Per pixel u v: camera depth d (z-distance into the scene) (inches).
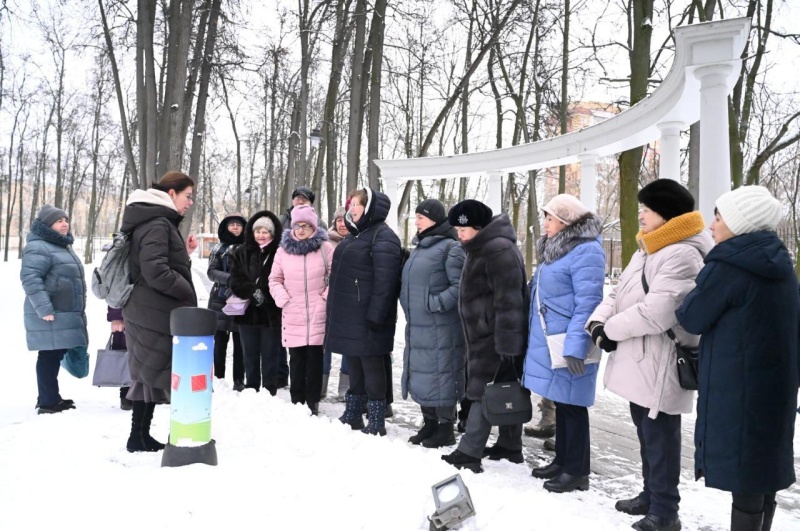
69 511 97.0
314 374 193.9
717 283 96.3
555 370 133.9
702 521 123.7
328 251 198.2
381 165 517.7
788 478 94.1
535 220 661.9
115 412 183.5
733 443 93.9
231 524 95.7
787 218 910.4
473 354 147.5
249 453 136.2
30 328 179.3
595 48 513.0
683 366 110.4
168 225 139.6
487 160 461.1
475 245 144.6
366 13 501.4
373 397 173.6
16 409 191.2
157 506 99.0
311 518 101.0
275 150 981.8
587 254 131.4
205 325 122.9
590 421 206.8
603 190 1184.8
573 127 669.9
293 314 191.5
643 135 327.6
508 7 581.0
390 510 106.0
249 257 210.4
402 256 176.2
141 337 135.9
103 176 1368.1
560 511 107.7
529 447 173.3
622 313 114.7
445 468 127.7
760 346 93.6
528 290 150.4
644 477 125.0
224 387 221.6
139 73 457.7
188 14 452.1
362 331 170.4
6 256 1195.9
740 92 444.1
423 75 685.9
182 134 496.4
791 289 96.3
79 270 188.7
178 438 121.2
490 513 104.9
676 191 116.0
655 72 478.9
